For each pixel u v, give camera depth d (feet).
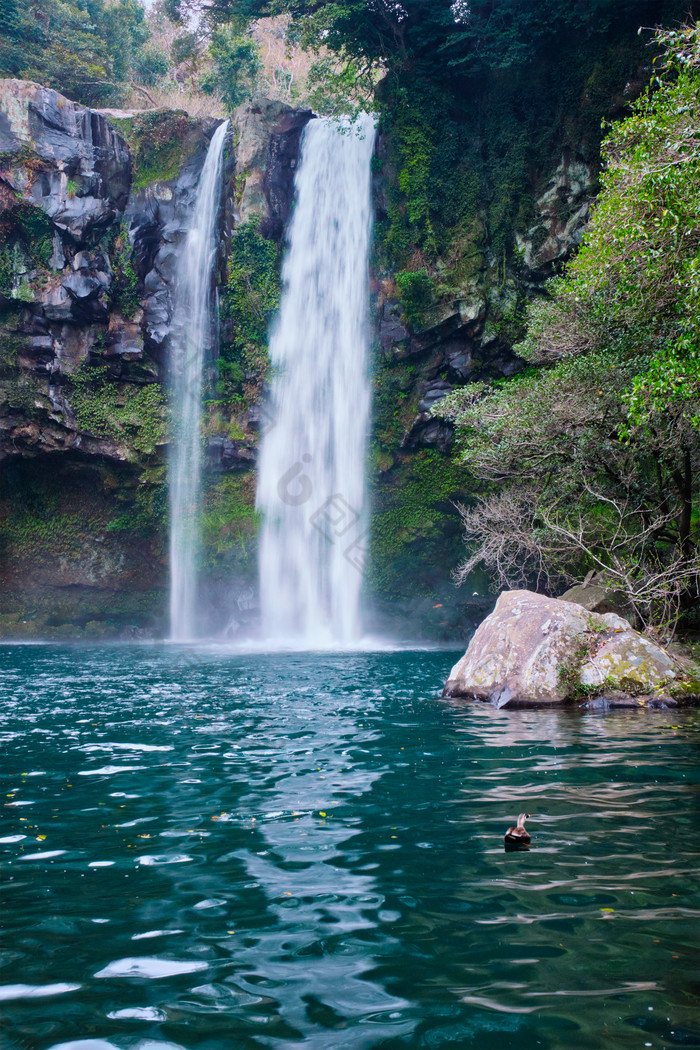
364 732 25.63
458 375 97.30
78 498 101.50
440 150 97.91
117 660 63.26
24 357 92.73
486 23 94.63
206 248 99.71
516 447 49.78
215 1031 7.45
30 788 18.01
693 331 29.68
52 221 90.38
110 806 16.29
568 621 33.22
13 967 8.85
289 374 101.91
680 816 14.87
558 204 90.94
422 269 94.07
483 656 34.96
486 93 97.40
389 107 101.09
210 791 17.53
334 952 9.13
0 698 36.81
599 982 8.31
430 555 99.91
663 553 55.52
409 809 15.71
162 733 25.95
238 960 8.96
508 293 93.09
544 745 22.70
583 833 13.83
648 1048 7.02
